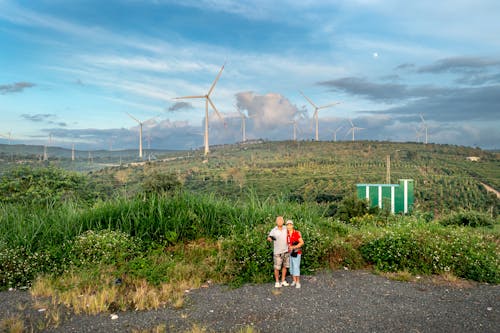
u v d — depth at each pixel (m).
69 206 10.66
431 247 8.65
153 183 19.67
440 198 95.88
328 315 5.64
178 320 5.45
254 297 6.54
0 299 6.48
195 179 102.50
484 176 131.75
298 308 5.96
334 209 26.38
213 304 6.17
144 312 5.79
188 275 7.67
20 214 10.04
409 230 9.84
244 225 9.92
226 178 100.44
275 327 5.19
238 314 5.70
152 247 9.15
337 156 186.62
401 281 7.63
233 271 7.81
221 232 9.98
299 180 118.31
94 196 17.23
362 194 37.84
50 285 7.00
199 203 10.95
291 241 7.14
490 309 5.94
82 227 9.57
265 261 8.03
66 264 7.97
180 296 6.55
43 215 9.88
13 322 5.34
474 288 7.21
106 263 8.15
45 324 5.32
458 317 5.57
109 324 5.31
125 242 8.77
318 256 8.73
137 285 7.16
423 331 5.05
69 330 5.11
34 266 7.76
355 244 9.78
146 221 9.83
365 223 15.95
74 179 17.23
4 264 7.59
